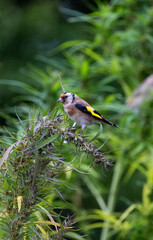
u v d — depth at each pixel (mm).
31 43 19281
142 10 13320
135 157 11141
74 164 5723
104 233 10047
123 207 13453
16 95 16469
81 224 9508
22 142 4500
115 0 13234
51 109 4879
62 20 19922
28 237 4992
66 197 8797
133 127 11477
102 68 12445
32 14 19844
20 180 4609
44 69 17781
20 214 4633
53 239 4738
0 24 19484
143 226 10008
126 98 12430
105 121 7148
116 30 14234
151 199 12086
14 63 18719
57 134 4430
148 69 12781
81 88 11602
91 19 13195
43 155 4508
